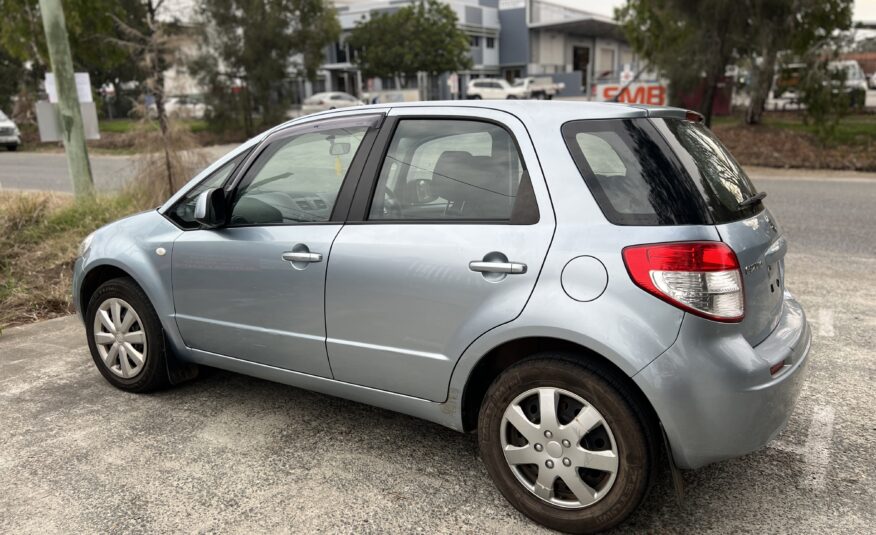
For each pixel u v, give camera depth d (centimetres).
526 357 268
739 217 264
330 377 329
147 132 959
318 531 271
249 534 270
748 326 254
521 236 268
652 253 243
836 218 926
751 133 2006
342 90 5069
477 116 294
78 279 419
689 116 297
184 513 285
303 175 336
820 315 525
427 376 295
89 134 945
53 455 334
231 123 2977
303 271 322
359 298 306
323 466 322
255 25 2880
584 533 265
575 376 253
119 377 409
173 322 382
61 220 838
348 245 309
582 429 255
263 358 352
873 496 290
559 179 267
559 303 254
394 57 4044
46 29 898
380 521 278
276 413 380
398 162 310
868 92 2506
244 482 308
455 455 332
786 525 271
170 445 343
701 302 241
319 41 3005
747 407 244
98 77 3994
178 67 1085
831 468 312
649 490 254
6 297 609
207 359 378
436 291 283
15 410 387
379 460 327
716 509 283
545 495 269
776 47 1714
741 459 322
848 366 427
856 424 353
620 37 7069
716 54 1703
